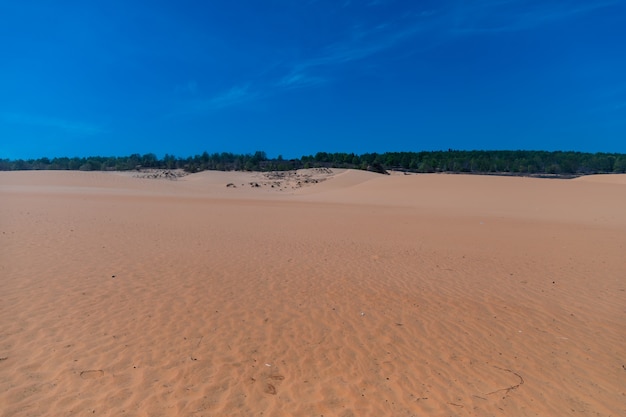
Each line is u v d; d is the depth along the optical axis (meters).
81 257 10.59
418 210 31.77
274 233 16.98
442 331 6.56
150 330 6.10
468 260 12.27
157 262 10.47
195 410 4.21
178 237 14.74
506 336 6.43
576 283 9.70
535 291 8.97
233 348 5.67
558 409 4.50
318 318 6.95
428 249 14.11
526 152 173.00
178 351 5.48
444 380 5.04
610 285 9.54
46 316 6.39
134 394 4.43
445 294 8.61
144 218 20.48
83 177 66.38
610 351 5.97
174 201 35.06
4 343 5.39
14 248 11.34
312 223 21.30
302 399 4.53
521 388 4.91
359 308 7.53
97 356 5.21
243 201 39.66
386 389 4.80
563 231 19.41
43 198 32.41
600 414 4.43
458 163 148.50
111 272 9.20
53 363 4.97
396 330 6.55
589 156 152.25
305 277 9.66
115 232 15.19
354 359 5.52
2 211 20.89
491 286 9.33
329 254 12.68
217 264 10.59
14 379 4.56
